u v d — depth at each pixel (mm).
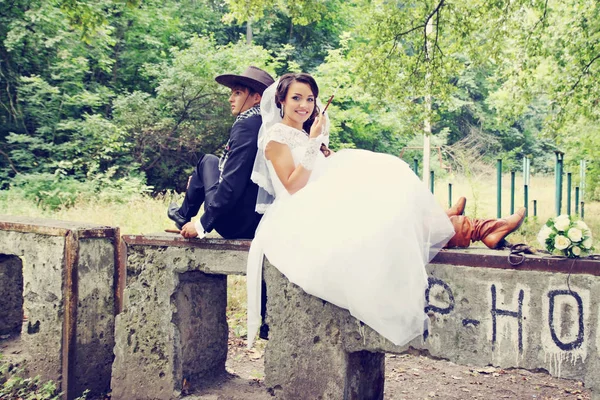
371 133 21031
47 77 14617
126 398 3664
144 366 3607
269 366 3221
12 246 3982
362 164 3027
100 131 13852
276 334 3188
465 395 4109
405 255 2693
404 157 22250
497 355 2645
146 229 8758
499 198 9477
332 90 17938
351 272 2725
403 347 2850
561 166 9898
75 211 10266
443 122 26594
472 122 27094
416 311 2676
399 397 4070
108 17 16094
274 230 3076
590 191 13688
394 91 10422
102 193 11680
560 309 2516
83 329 3770
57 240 3742
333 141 18734
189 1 20141
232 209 3398
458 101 25594
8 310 4527
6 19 13672
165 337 3541
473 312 2697
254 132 3406
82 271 3744
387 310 2684
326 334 3037
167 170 15156
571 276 2488
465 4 9789
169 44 17953
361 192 2887
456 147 16703
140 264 3668
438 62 10180
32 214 10070
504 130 26609
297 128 3270
